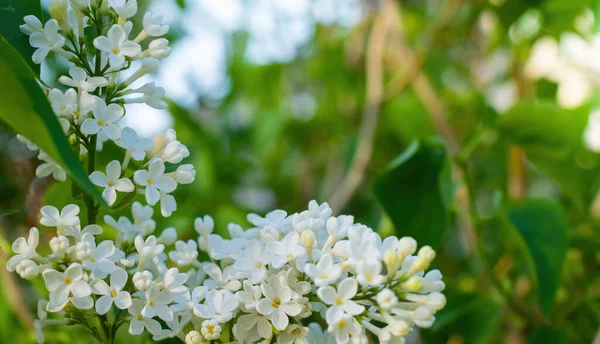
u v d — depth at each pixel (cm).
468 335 73
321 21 140
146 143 55
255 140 131
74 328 66
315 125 139
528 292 81
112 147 64
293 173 135
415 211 67
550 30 98
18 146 84
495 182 107
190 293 56
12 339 74
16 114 49
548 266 67
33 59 53
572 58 110
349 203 102
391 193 67
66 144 49
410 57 99
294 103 147
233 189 120
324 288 52
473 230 75
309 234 54
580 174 78
